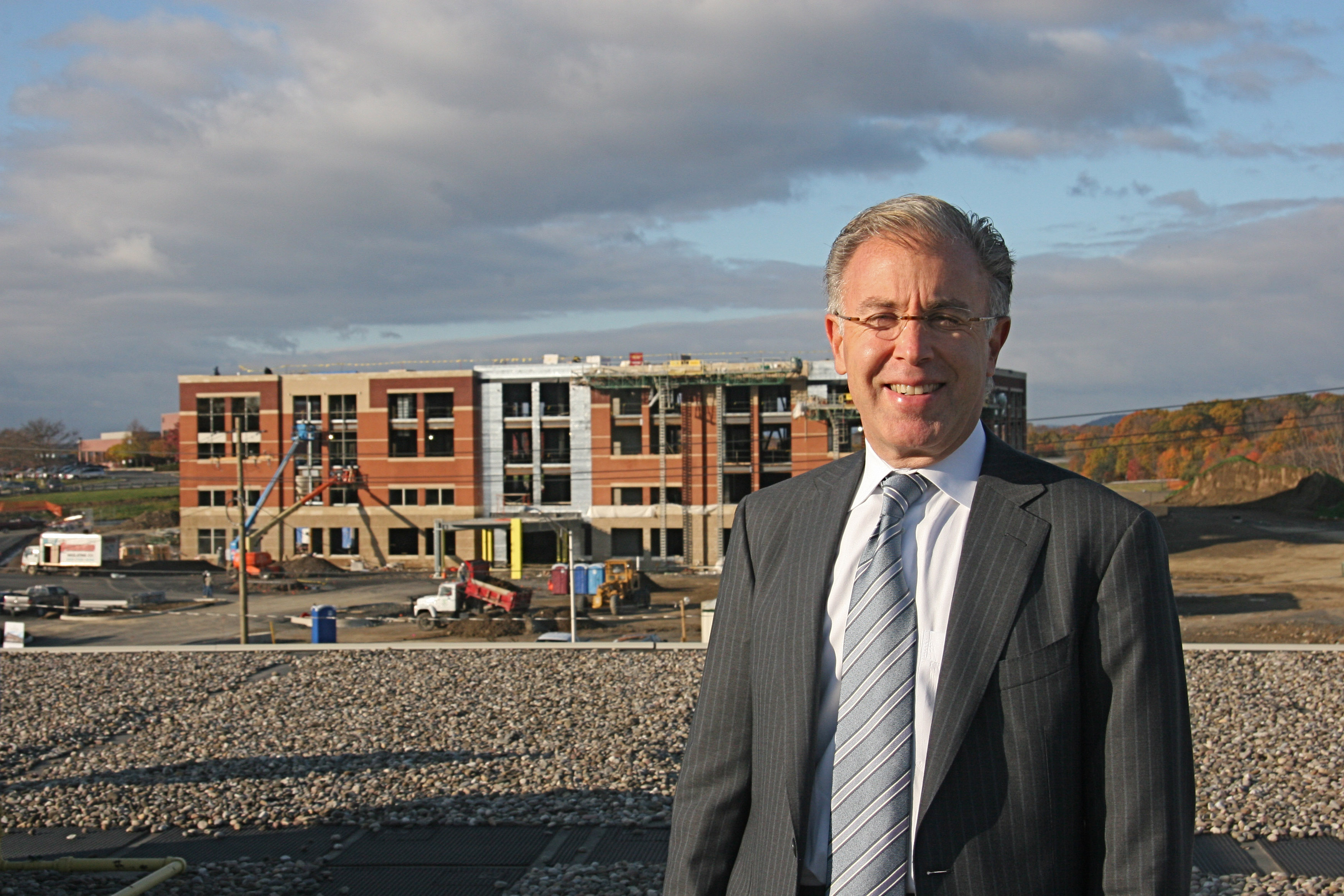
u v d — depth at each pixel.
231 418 63.53
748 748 2.63
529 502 61.75
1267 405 108.62
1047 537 2.29
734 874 2.56
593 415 61.22
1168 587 2.26
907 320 2.34
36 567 57.88
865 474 2.57
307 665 20.22
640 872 8.78
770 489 2.79
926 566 2.38
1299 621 31.00
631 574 42.50
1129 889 2.06
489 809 10.77
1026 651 2.19
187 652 22.03
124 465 153.50
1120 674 2.17
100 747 14.41
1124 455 113.69
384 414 62.06
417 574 58.94
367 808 10.86
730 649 2.67
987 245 2.42
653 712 15.31
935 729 2.19
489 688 17.42
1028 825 2.14
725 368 58.62
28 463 153.00
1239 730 13.27
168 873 8.20
